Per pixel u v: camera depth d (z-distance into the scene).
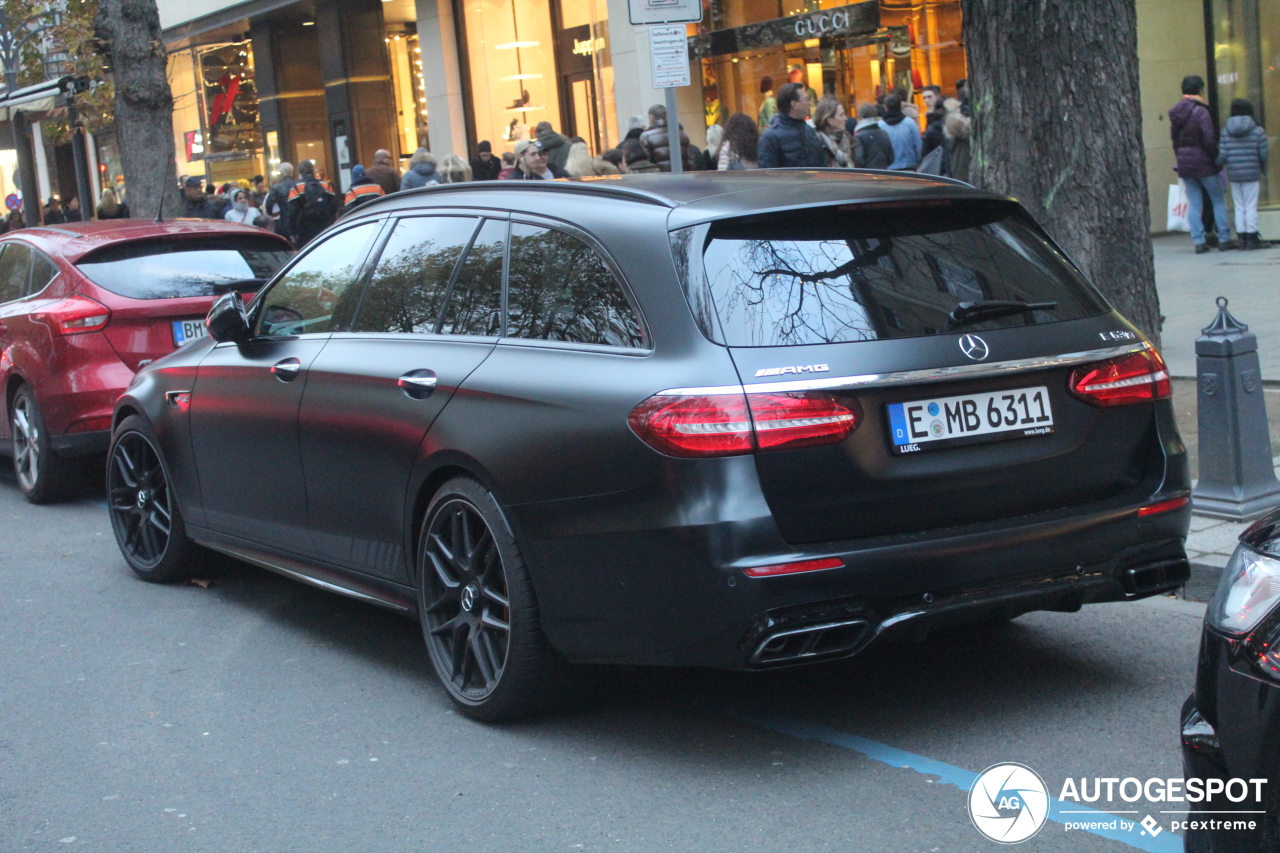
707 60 21.81
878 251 4.16
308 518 5.40
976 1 7.48
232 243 9.06
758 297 3.95
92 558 7.45
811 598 3.76
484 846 3.72
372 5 27.88
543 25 23.84
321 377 5.24
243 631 5.93
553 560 4.15
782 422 3.78
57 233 9.22
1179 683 4.62
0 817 4.10
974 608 3.95
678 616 3.85
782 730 4.41
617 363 4.05
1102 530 4.14
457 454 4.45
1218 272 14.67
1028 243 4.46
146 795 4.21
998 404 4.05
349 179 28.31
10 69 23.19
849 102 20.00
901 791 3.90
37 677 5.47
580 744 4.39
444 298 4.88
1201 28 19.39
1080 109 7.29
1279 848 2.56
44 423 8.72
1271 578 2.66
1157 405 4.38
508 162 17.77
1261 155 16.38
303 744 4.56
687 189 4.39
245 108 31.66
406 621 6.00
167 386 6.39
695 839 3.68
